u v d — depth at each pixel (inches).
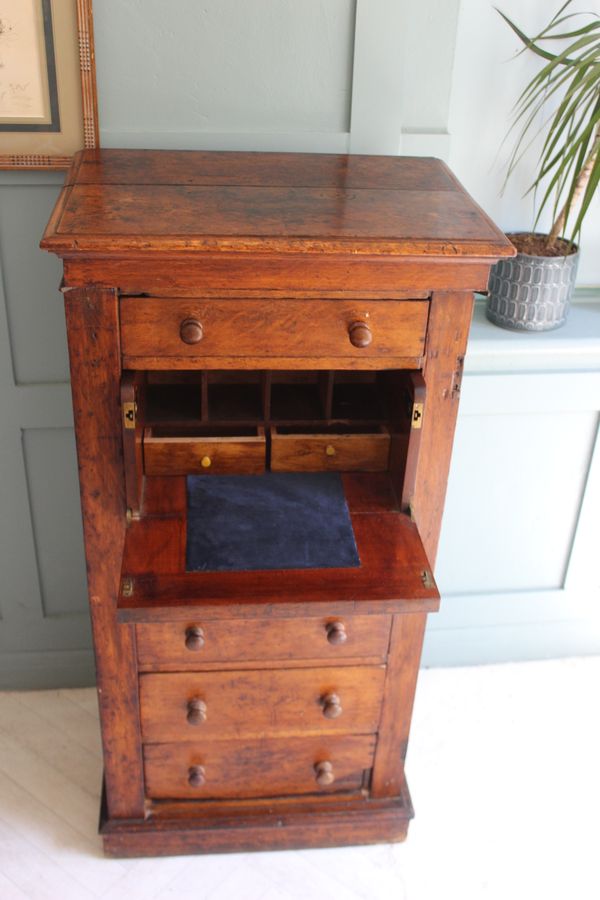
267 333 60.2
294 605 58.1
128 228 55.9
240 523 63.6
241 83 72.9
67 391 81.5
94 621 69.8
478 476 90.7
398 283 59.0
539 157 84.6
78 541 89.2
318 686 72.6
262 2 70.1
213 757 76.0
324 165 71.2
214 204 60.9
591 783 88.0
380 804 80.0
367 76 73.0
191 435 69.4
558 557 96.8
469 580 96.9
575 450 90.4
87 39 68.9
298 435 67.7
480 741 91.5
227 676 71.3
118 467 64.4
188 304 58.7
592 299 91.0
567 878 79.6
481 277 59.2
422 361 62.6
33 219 75.1
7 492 85.7
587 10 79.4
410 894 77.7
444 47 74.0
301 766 77.4
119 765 75.6
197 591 58.3
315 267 57.7
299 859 80.1
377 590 59.2
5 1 67.3
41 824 81.7
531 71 80.9
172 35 70.6
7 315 78.3
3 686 94.6
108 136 73.0
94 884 77.3
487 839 82.4
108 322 58.9
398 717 75.3
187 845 78.9
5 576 89.7
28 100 70.6
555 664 101.2
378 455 68.7
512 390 85.4
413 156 76.0
